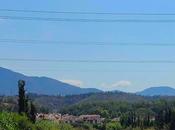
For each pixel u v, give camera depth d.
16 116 77.12
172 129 159.75
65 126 134.50
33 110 98.00
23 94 94.81
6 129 70.88
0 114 72.31
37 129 92.25
